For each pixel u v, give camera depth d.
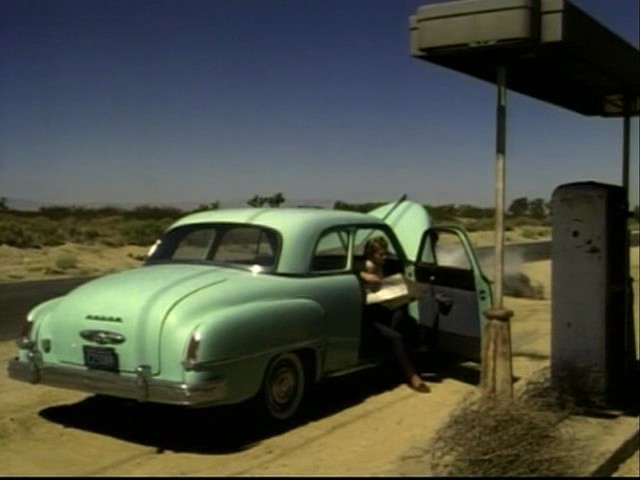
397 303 8.62
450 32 6.54
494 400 5.95
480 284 8.62
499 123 6.86
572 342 7.51
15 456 6.48
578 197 7.51
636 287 19.50
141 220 61.31
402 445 6.66
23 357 7.38
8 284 23.14
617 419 7.04
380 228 8.97
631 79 7.97
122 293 6.96
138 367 6.60
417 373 9.55
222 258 7.80
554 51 6.63
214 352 6.45
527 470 5.43
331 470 5.99
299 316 7.32
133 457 6.49
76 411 7.90
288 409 7.45
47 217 64.00
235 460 6.39
